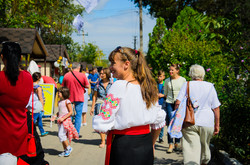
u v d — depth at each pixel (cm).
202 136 391
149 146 231
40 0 1788
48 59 2428
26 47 1416
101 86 622
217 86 948
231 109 553
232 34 475
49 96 970
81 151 584
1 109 288
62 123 536
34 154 312
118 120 221
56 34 2923
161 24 1659
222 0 2438
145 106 229
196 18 489
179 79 609
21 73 301
